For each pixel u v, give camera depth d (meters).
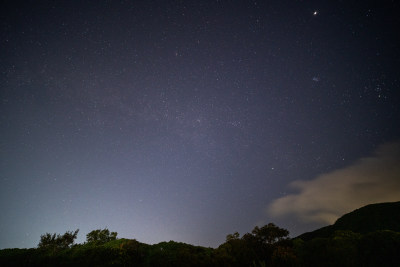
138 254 23.30
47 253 23.95
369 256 18.19
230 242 24.05
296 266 18.72
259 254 22.39
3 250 25.34
